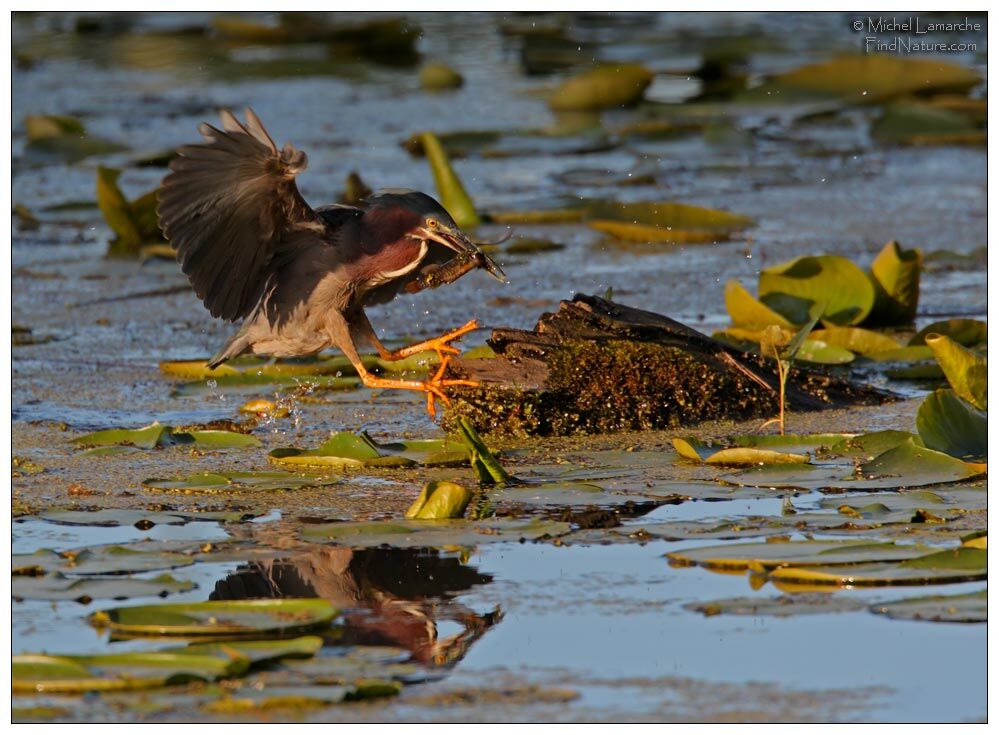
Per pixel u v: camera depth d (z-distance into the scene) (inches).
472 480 404.8
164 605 299.0
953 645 282.7
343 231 406.6
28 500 388.5
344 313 416.8
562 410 465.1
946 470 390.3
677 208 811.4
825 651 281.4
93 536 354.0
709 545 341.7
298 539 349.1
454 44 1428.4
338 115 1117.1
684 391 471.2
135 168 974.4
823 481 390.3
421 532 347.6
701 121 1117.1
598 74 1127.6
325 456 426.9
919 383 527.8
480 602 311.4
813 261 576.1
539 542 351.3
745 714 254.1
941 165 985.5
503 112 1129.4
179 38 1430.9
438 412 497.4
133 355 588.1
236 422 487.8
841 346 551.8
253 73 1270.9
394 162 953.5
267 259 405.4
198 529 360.5
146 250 777.6
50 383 542.6
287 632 289.9
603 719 251.9
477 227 793.6
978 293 659.4
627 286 685.3
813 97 1146.0
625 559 336.8
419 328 619.2
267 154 363.6
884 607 297.9
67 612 302.7
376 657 278.5
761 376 489.1
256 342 422.3
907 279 594.9
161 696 256.8
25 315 657.6
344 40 1364.4
